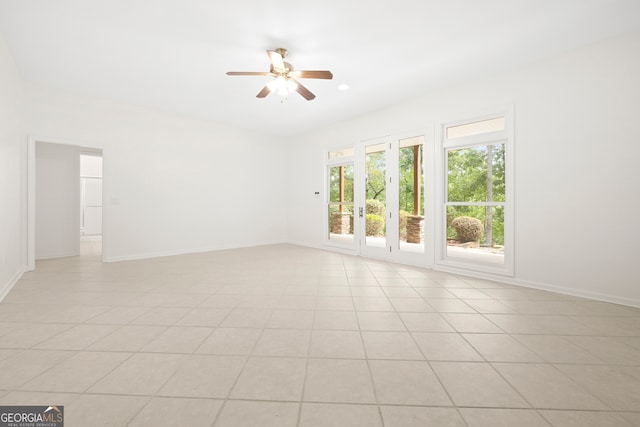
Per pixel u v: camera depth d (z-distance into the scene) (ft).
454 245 19.13
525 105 11.89
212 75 13.25
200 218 20.48
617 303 9.82
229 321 8.18
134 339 7.04
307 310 9.07
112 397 4.87
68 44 10.71
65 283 12.11
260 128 22.62
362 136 18.84
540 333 7.50
